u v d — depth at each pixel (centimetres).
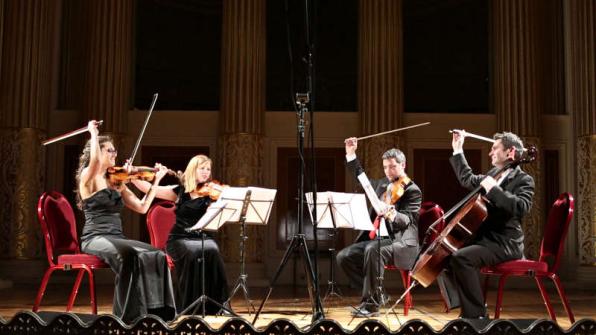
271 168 1035
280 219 1023
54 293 775
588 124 949
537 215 956
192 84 1252
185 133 1034
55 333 319
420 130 1038
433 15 1273
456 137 483
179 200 518
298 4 1266
